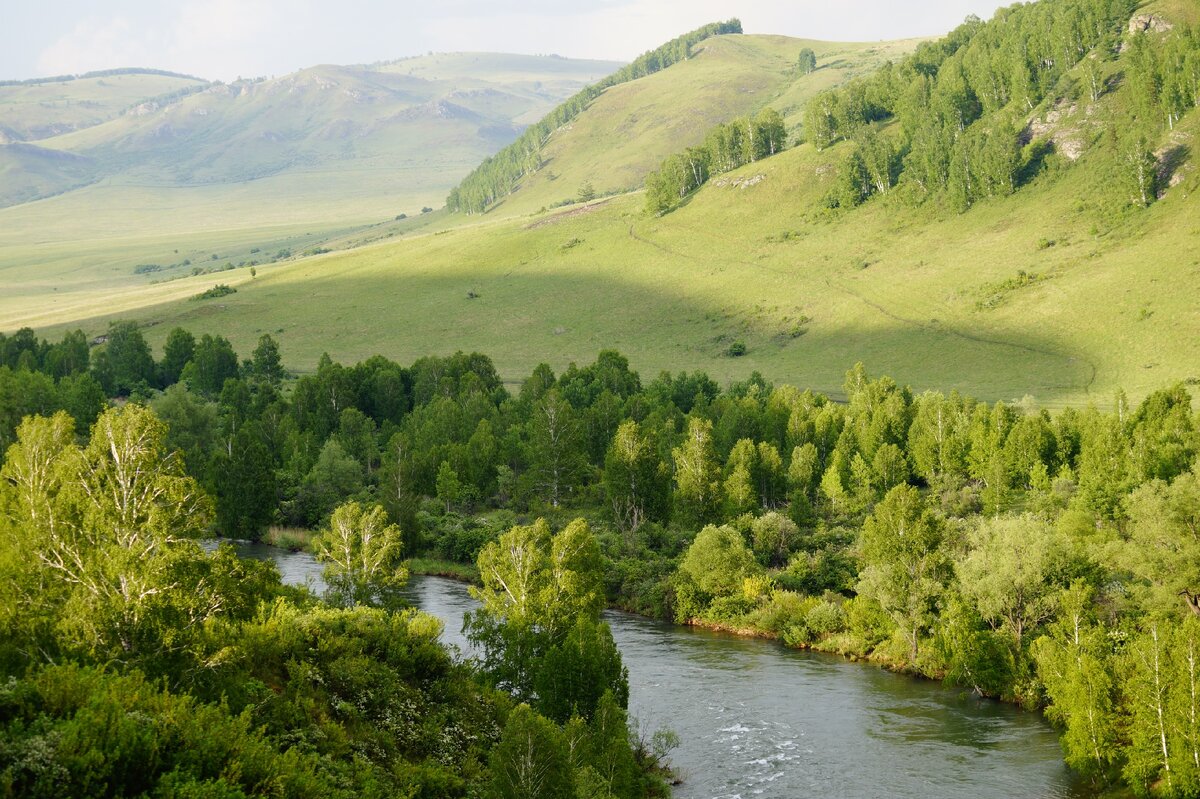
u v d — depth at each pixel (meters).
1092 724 55.47
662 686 72.94
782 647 84.56
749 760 58.91
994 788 55.25
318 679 45.81
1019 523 75.19
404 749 45.19
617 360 197.88
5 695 30.27
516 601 69.75
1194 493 70.06
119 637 36.12
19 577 38.25
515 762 39.31
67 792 27.20
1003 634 72.69
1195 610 68.94
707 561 94.50
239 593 39.69
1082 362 198.75
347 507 77.12
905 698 70.69
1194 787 49.44
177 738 31.12
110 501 40.06
